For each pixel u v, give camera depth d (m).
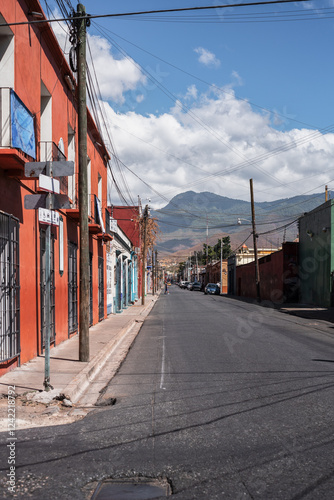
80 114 10.58
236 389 7.68
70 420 6.18
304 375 8.70
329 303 29.19
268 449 4.80
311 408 6.40
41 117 12.48
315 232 32.16
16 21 9.52
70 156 15.70
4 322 8.74
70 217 14.91
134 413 6.39
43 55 11.65
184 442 5.09
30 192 10.36
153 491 3.89
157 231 52.84
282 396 7.12
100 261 22.14
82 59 10.58
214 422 5.85
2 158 8.10
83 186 10.69
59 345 13.16
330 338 14.74
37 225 10.96
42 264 11.52
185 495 3.79
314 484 3.94
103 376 9.46
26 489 3.94
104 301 23.30
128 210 50.47
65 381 8.21
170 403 6.88
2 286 8.52
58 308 13.33
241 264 61.25
